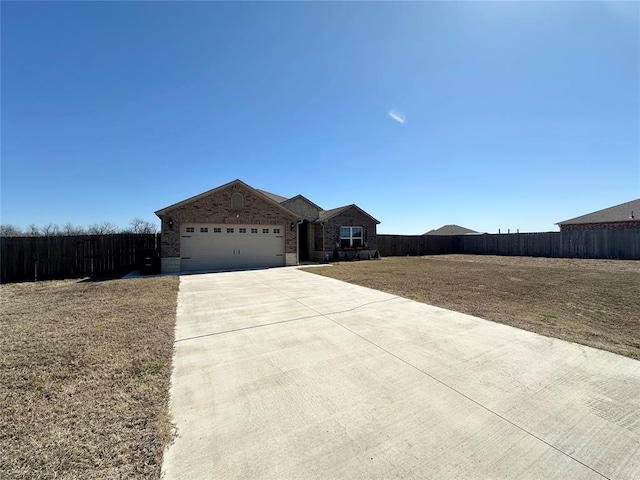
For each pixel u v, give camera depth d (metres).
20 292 7.95
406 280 9.98
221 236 14.00
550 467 1.83
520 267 13.98
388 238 24.66
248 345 4.07
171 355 3.72
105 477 1.74
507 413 2.43
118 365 3.40
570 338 4.25
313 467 1.84
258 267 14.48
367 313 5.72
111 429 2.22
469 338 4.28
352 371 3.25
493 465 1.85
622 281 9.30
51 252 11.37
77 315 5.53
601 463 1.86
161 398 2.70
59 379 3.04
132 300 6.86
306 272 12.48
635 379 3.02
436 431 2.20
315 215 22.70
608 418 2.35
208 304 6.50
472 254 24.89
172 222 12.92
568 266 14.10
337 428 2.25
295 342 4.18
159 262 12.66
